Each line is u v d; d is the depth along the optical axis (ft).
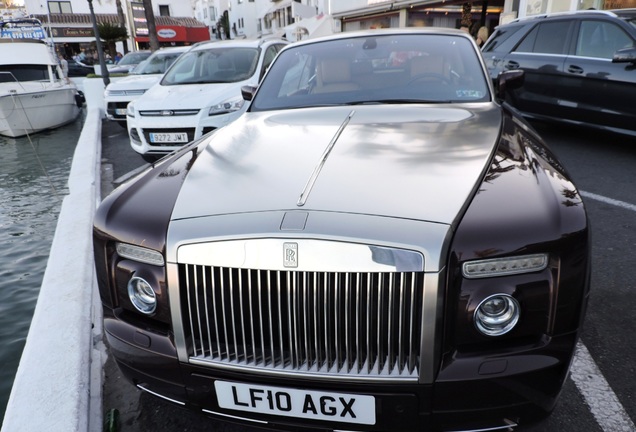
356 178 5.54
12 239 19.75
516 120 8.29
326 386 4.88
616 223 12.31
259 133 7.60
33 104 45.24
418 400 4.79
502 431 5.05
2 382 11.57
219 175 6.03
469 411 4.81
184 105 19.58
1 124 43.78
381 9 63.41
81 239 12.28
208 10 197.16
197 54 24.81
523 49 21.02
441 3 54.60
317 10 86.43
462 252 4.66
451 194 5.15
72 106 50.93
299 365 4.91
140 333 5.48
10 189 27.12
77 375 7.16
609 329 8.17
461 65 9.64
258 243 4.76
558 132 22.38
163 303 5.27
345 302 4.69
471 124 7.39
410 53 9.93
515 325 4.77
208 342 5.16
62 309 8.91
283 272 4.76
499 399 4.77
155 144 20.16
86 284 9.98
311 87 9.85
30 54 49.06
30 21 52.60
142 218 5.49
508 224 4.80
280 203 5.15
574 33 19.07
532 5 38.52
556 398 5.00
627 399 6.69
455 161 5.91
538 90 20.26
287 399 5.04
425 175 5.55
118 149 26.32
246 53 24.14
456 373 4.70
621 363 7.37
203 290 5.04
